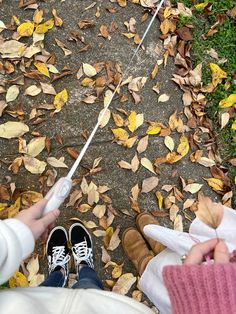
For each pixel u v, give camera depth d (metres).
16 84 1.98
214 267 0.78
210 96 2.14
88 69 2.05
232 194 2.07
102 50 2.10
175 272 0.80
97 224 1.96
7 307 1.01
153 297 1.51
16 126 1.94
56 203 1.15
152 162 2.04
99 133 2.01
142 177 2.02
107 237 1.95
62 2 2.10
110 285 1.93
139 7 2.16
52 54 2.04
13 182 1.90
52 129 1.98
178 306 0.81
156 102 2.09
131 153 2.03
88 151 1.99
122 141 2.02
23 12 2.05
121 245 1.97
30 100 1.99
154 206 2.01
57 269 1.88
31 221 1.06
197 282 0.78
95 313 1.10
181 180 2.04
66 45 2.07
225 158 2.11
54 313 1.08
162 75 2.12
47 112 1.99
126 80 2.07
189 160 2.08
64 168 1.96
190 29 2.18
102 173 1.99
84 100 2.02
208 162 2.08
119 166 2.00
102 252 1.95
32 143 1.94
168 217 2.01
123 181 2.00
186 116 2.11
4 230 0.96
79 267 1.87
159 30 2.16
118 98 2.06
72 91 2.03
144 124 2.06
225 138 2.12
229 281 0.77
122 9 2.15
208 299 0.77
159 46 2.14
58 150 1.97
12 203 1.88
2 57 1.98
